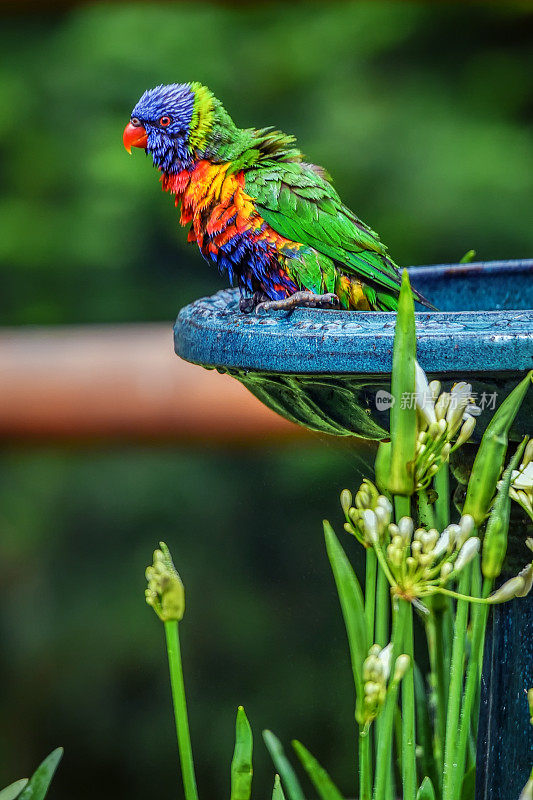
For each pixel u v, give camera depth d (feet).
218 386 14.88
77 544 32.40
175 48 34.71
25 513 32.32
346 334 6.90
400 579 6.60
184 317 8.49
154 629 31.37
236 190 9.84
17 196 34.17
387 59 34.99
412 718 7.04
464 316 6.89
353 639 6.88
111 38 34.55
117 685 31.04
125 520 32.14
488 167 32.83
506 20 34.47
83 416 14.90
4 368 14.97
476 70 34.65
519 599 8.14
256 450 15.33
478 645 7.12
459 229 32.65
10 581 32.27
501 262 10.23
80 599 32.07
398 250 32.91
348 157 33.47
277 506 29.50
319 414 7.90
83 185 34.06
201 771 28.66
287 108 34.73
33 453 15.40
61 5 16.03
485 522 7.79
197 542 31.55
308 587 29.68
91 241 33.60
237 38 35.32
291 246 9.65
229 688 29.07
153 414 14.88
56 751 7.88
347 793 23.27
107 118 34.63
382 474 6.80
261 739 26.23
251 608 30.32
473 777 8.06
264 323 7.38
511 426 7.32
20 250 33.71
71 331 15.83
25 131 34.47
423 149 33.42
